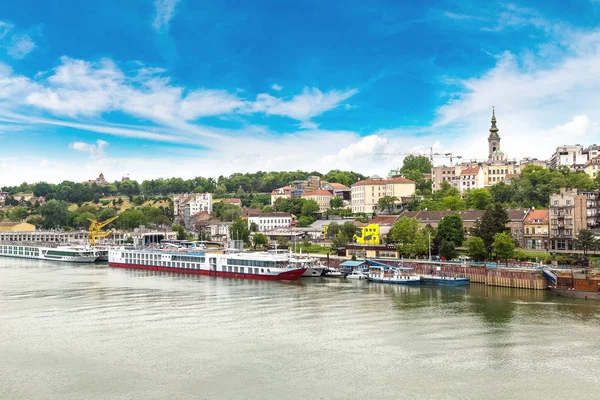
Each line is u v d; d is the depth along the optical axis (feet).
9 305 554.87
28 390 328.90
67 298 597.11
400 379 343.05
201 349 401.70
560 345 405.80
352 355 387.34
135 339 426.51
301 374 352.08
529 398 317.01
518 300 567.59
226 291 645.51
